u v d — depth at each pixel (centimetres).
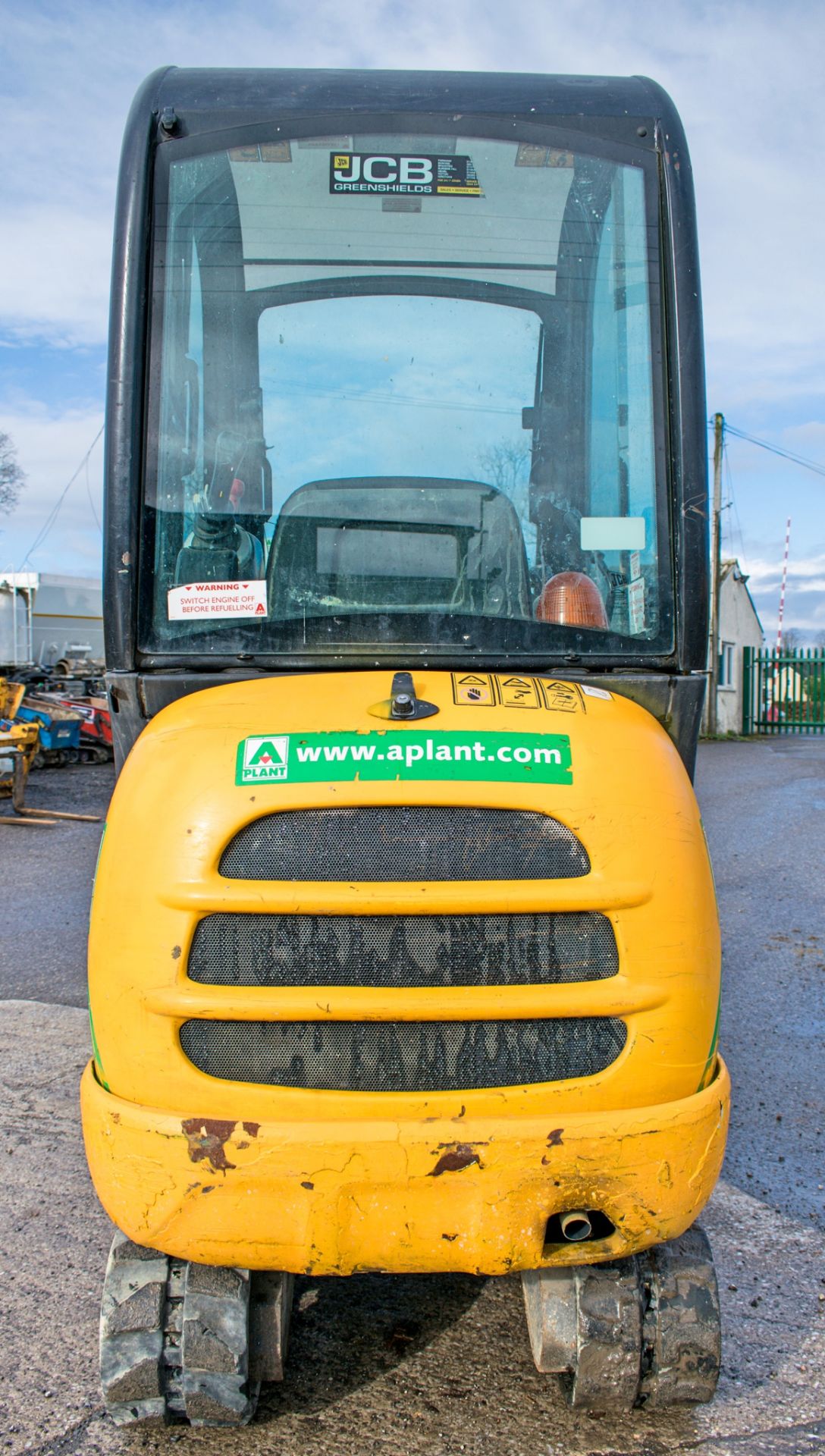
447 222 258
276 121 256
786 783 1509
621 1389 221
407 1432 231
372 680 225
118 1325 214
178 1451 225
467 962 196
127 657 237
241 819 197
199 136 254
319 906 194
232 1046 195
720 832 1041
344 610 243
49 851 905
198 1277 215
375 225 257
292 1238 192
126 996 197
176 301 250
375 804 198
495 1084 194
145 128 252
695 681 243
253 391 252
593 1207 196
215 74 262
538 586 248
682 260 253
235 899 194
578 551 249
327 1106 191
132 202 247
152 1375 214
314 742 204
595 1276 221
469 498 251
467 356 256
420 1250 193
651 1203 197
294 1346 263
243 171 255
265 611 241
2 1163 359
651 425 250
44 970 576
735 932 661
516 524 251
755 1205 333
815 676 2983
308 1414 237
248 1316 219
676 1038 199
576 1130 191
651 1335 221
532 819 200
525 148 259
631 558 248
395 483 251
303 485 250
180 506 244
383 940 196
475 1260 193
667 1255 227
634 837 202
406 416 254
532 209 259
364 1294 288
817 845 962
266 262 255
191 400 249
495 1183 190
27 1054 453
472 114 260
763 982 559
